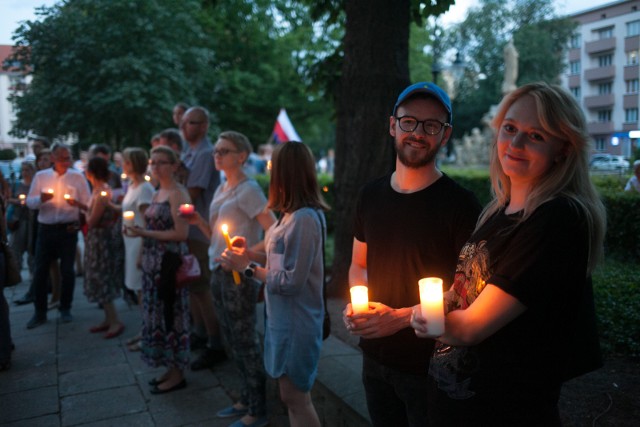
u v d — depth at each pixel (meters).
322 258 2.47
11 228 6.71
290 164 2.43
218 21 19.45
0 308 4.19
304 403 2.47
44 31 13.94
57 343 4.82
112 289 4.95
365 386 1.98
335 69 5.50
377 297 1.87
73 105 14.23
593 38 38.72
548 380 1.27
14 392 3.79
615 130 37.81
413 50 23.95
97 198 4.76
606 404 2.62
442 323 1.23
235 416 3.35
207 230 3.35
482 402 1.31
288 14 19.94
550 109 1.25
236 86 19.30
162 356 3.64
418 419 1.75
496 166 1.46
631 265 5.55
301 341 2.40
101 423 3.32
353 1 4.61
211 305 4.20
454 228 1.72
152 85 14.07
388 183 1.92
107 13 14.09
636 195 6.32
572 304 1.23
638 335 3.41
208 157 4.43
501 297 1.21
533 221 1.22
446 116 1.78
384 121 4.61
